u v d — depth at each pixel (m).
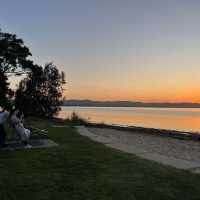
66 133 14.80
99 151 9.70
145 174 6.90
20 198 5.34
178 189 5.90
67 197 5.41
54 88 39.16
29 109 37.44
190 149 11.95
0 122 9.86
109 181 6.32
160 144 13.38
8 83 38.44
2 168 7.26
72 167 7.47
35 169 7.21
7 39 39.97
